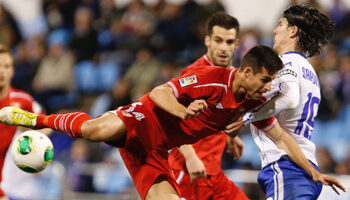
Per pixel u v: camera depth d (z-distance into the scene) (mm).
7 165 25641
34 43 44812
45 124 14883
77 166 28500
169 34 41062
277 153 14672
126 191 27219
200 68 14445
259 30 41938
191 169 17094
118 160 31328
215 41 18516
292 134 14852
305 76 14719
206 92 14039
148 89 36094
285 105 14070
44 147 14961
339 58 39688
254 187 25797
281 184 14398
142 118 14586
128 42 42438
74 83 40812
